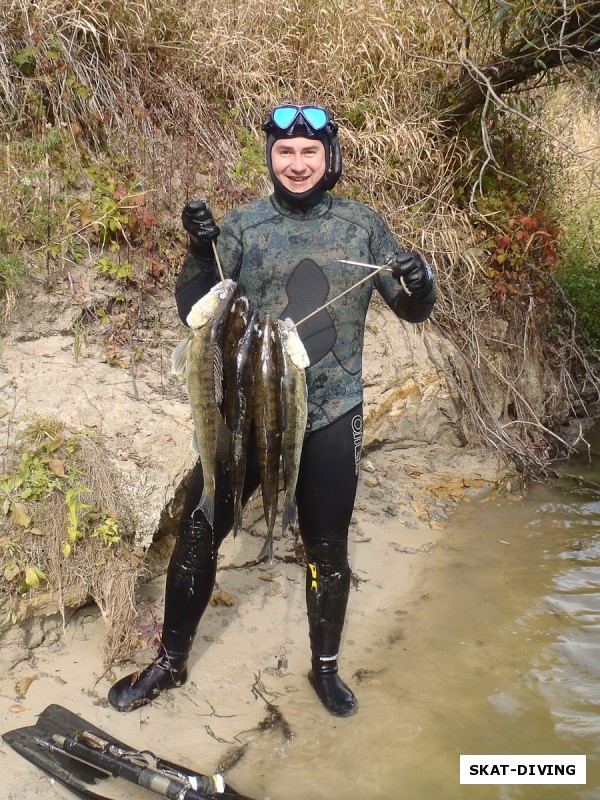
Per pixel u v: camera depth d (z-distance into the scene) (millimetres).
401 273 1830
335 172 2039
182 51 4117
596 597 3010
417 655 2627
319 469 2113
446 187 4469
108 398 2822
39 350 3004
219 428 1888
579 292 5074
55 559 2316
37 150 3242
